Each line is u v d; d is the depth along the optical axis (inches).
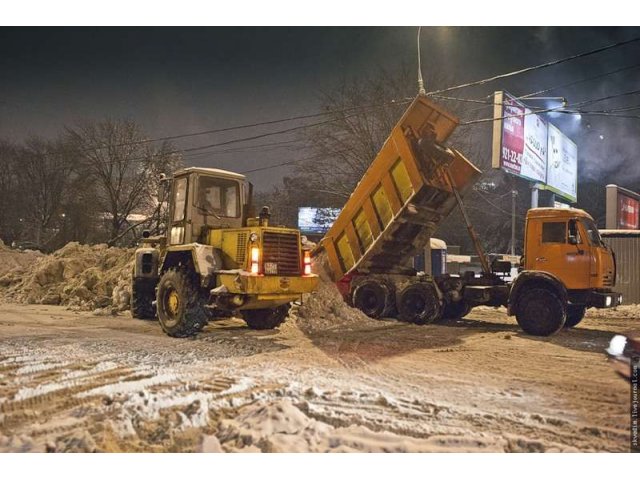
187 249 405.4
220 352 340.5
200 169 428.8
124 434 188.9
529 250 480.7
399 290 546.3
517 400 237.8
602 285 462.3
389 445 179.9
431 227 568.4
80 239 1764.3
